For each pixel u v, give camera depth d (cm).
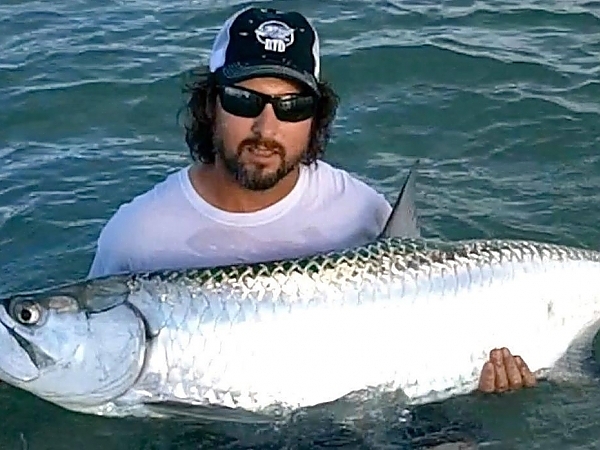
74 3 381
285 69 159
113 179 257
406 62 311
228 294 161
